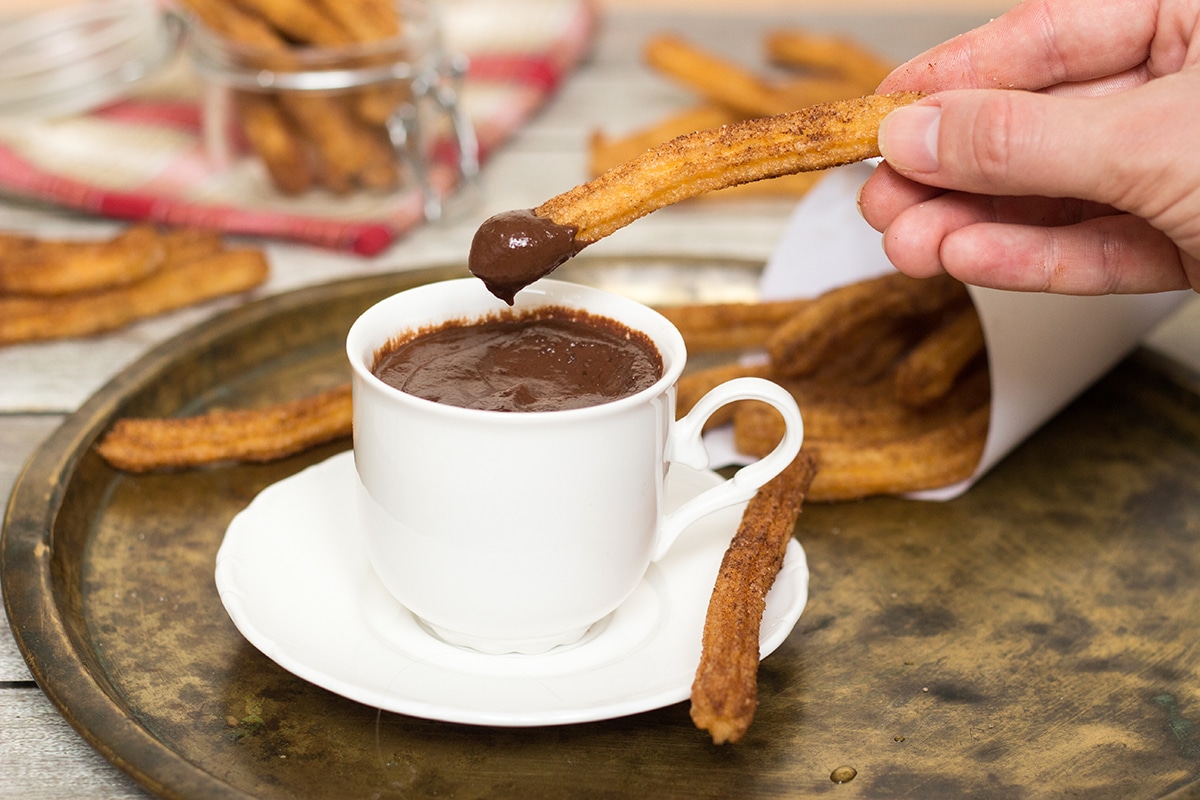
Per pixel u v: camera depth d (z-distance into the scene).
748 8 1.20
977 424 0.56
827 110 0.48
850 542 0.53
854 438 0.57
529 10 1.04
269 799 0.43
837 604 0.50
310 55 0.69
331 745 0.44
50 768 0.44
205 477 0.55
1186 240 0.48
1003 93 0.46
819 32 1.05
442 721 0.44
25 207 0.74
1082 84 0.53
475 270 0.46
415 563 0.45
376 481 0.45
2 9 1.15
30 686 0.47
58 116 0.82
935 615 0.50
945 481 0.55
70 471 0.52
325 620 0.47
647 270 0.66
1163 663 0.48
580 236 0.46
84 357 0.63
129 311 0.64
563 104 0.92
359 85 0.70
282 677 0.46
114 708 0.44
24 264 0.62
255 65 0.69
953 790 0.44
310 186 0.74
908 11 1.14
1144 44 0.52
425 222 0.74
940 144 0.46
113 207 0.72
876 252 0.63
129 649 0.47
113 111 0.85
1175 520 0.54
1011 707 0.46
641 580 0.49
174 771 0.42
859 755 0.45
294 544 0.49
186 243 0.67
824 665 0.48
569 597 0.45
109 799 0.43
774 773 0.44
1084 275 0.51
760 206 0.78
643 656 0.46
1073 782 0.44
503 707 0.44
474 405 0.45
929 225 0.51
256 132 0.71
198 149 0.80
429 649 0.46
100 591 0.49
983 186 0.47
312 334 0.62
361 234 0.70
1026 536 0.53
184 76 0.93
